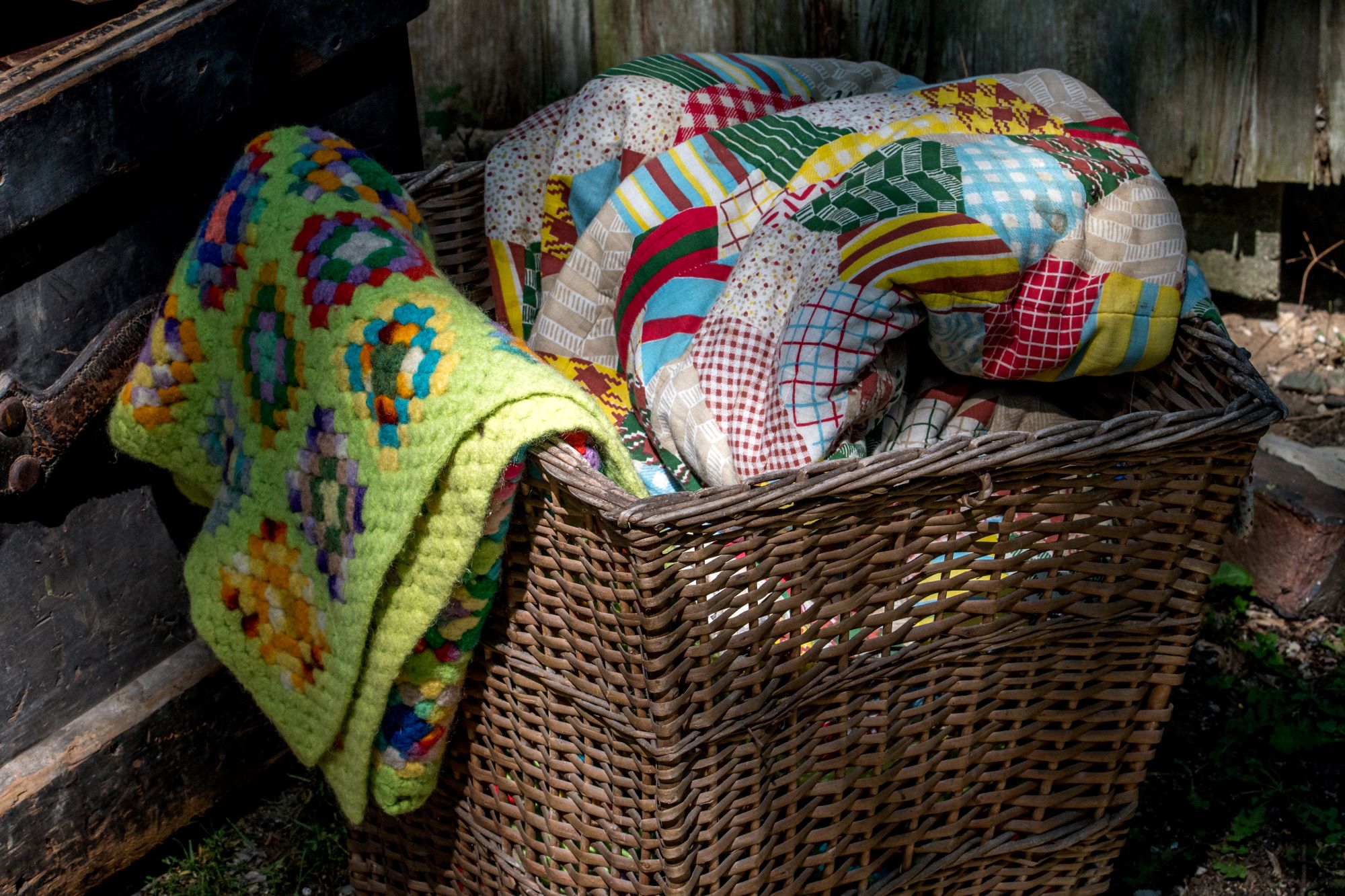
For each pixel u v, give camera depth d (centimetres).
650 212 191
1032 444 137
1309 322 295
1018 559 147
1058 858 176
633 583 126
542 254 206
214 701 196
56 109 153
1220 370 170
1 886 173
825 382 167
